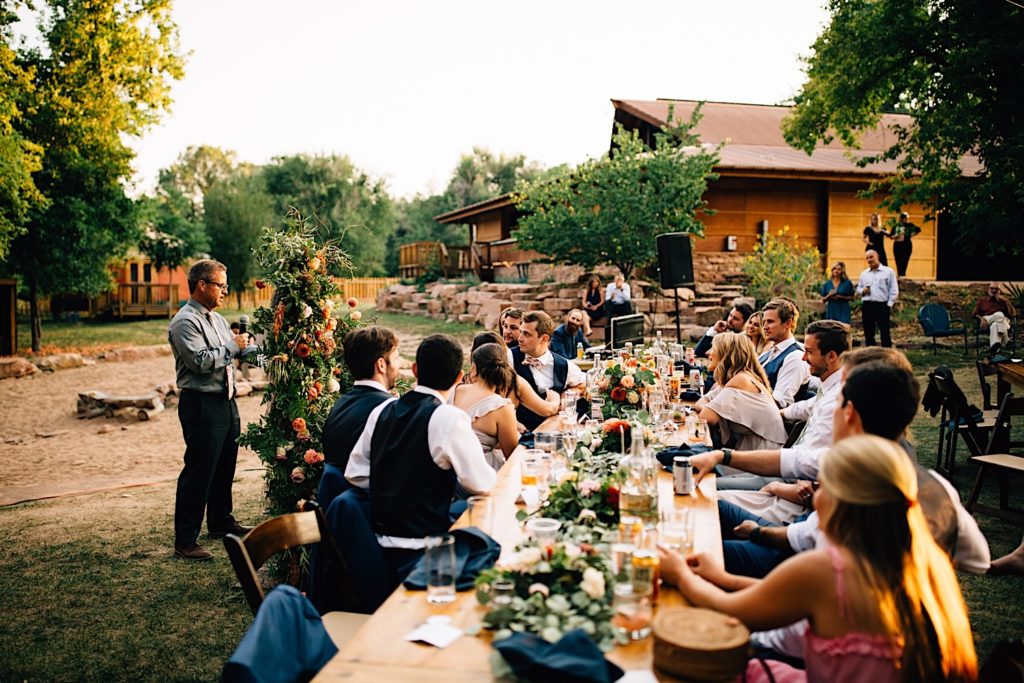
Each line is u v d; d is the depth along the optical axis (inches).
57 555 203.6
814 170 695.1
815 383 236.8
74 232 736.3
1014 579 175.5
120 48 710.5
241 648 80.0
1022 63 453.4
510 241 916.6
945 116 523.5
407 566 124.0
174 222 1245.7
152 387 524.1
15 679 137.6
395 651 81.8
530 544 97.6
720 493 157.5
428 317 887.7
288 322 177.5
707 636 73.2
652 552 87.4
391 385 160.9
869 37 549.6
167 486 280.2
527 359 246.2
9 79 584.1
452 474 131.9
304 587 170.6
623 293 586.9
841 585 77.6
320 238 187.6
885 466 78.8
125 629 158.4
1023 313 592.7
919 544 79.7
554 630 78.5
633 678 73.1
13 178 544.1
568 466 146.3
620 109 930.7
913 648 76.4
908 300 617.6
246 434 178.5
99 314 1228.5
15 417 429.7
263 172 2015.3
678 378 247.0
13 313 711.7
